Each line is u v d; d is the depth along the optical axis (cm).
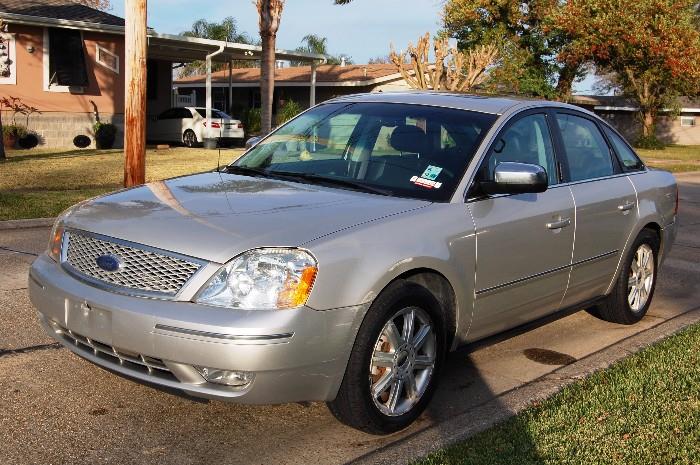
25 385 442
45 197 1161
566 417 415
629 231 588
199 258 356
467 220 432
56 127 2231
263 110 1998
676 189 675
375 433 393
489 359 533
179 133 2623
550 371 510
